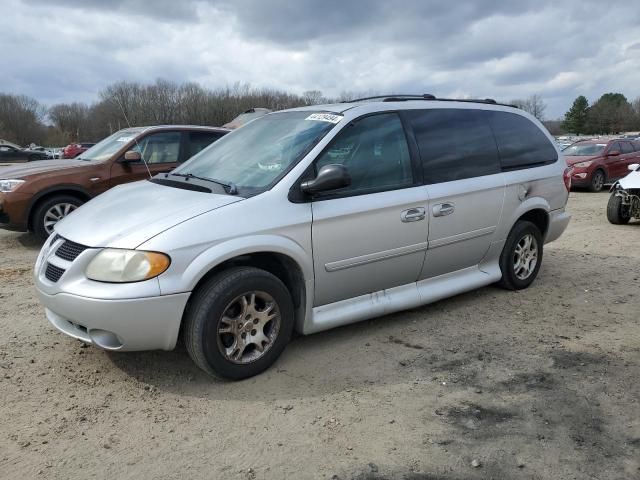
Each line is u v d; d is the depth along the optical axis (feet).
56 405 10.82
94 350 13.28
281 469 8.93
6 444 9.51
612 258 23.57
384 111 14.35
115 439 9.71
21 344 13.62
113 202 12.74
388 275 14.15
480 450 9.43
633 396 11.27
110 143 27.53
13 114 297.12
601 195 51.06
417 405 10.93
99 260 10.71
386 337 14.30
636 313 16.43
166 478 8.69
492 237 16.67
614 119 295.69
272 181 12.30
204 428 10.09
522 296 17.85
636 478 8.71
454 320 15.58
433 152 14.99
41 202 24.48
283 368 12.49
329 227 12.59
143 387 11.58
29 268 21.18
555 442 9.66
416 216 14.16
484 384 11.80
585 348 13.74
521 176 17.24
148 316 10.54
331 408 10.81
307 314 12.82
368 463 9.09
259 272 11.71
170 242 10.66
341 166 11.87
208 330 11.10
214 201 11.68
